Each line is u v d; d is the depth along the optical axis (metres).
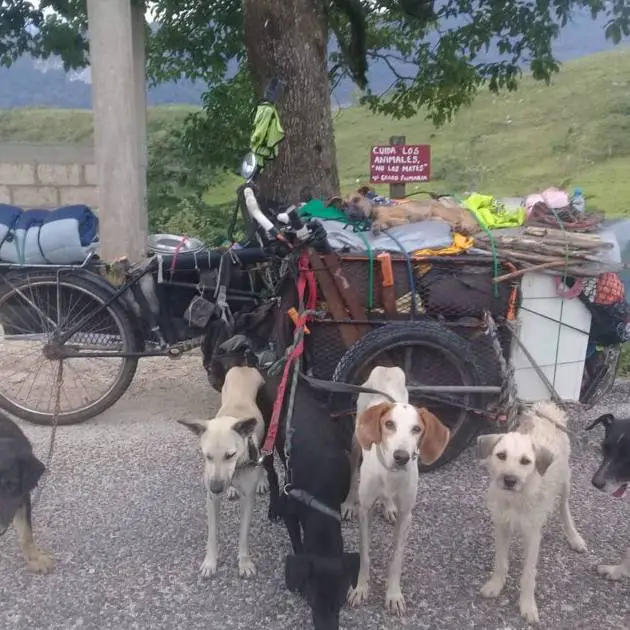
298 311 4.09
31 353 5.66
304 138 5.94
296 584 2.72
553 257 4.12
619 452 3.21
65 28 7.66
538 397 4.33
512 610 3.12
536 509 3.03
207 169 10.55
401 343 4.02
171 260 4.47
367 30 7.54
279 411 3.39
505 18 7.14
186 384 5.68
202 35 7.96
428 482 4.11
